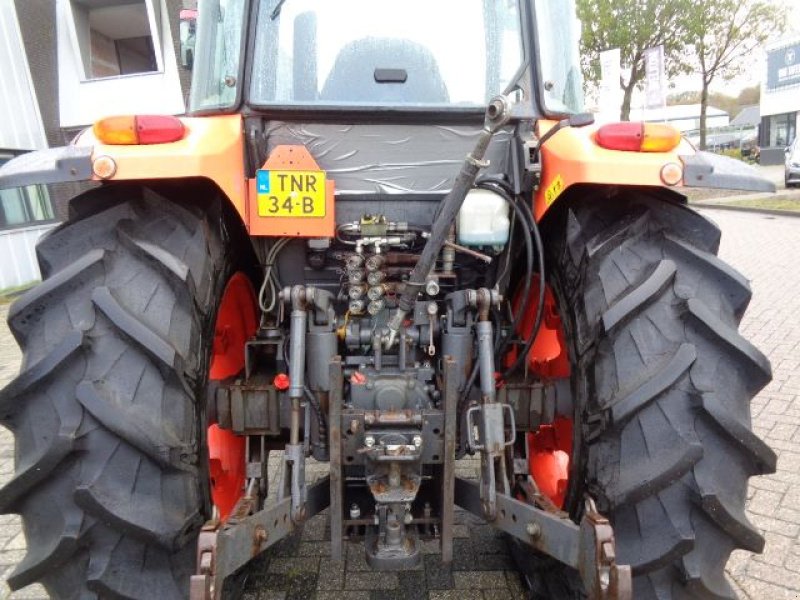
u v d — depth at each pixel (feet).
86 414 5.15
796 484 10.55
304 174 6.72
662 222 6.32
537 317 7.06
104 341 5.31
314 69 7.30
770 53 103.19
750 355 5.48
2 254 33.09
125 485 5.16
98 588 5.19
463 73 7.36
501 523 6.14
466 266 7.89
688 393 5.40
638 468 5.41
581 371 6.14
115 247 5.73
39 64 36.70
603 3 63.41
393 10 7.30
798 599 7.93
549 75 7.56
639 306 5.64
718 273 5.90
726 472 5.42
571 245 6.66
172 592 5.41
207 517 5.82
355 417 6.39
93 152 5.91
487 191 7.00
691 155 6.30
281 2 7.14
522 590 8.12
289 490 6.35
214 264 6.35
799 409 13.48
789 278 26.53
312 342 6.86
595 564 4.86
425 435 6.38
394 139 7.16
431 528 6.75
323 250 7.61
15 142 34.55
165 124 6.06
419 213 7.31
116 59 45.57
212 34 7.47
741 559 8.70
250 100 7.07
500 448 6.25
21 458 5.22
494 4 7.31
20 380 5.13
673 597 5.56
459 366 6.96
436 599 7.97
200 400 5.81
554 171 6.61
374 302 6.98
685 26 64.64
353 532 6.70
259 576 8.43
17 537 9.66
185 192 6.61
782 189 71.31
